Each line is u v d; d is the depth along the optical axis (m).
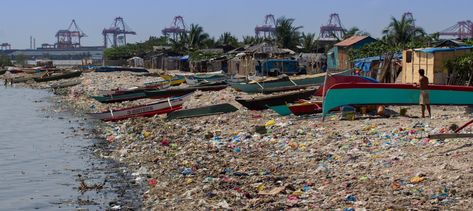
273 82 41.19
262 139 21.84
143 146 23.14
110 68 95.38
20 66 146.12
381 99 23.86
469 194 11.55
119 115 32.94
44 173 19.22
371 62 40.16
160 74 73.56
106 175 18.48
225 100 37.59
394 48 50.00
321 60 69.44
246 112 30.27
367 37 62.31
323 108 23.86
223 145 21.52
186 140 23.67
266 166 17.12
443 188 12.09
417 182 12.93
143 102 42.50
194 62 85.94
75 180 17.92
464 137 14.89
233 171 16.81
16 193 16.48
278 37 96.12
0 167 20.45
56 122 34.53
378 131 20.28
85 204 14.90
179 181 16.34
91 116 33.44
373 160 15.80
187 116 30.78
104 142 25.80
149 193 15.48
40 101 51.91
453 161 14.09
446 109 25.77
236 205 12.81
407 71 35.50
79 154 22.84
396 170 14.33
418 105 24.42
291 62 62.19
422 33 72.38
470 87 24.05
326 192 13.16
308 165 16.55
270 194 13.39
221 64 80.38
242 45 107.31
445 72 33.09
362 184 13.35
